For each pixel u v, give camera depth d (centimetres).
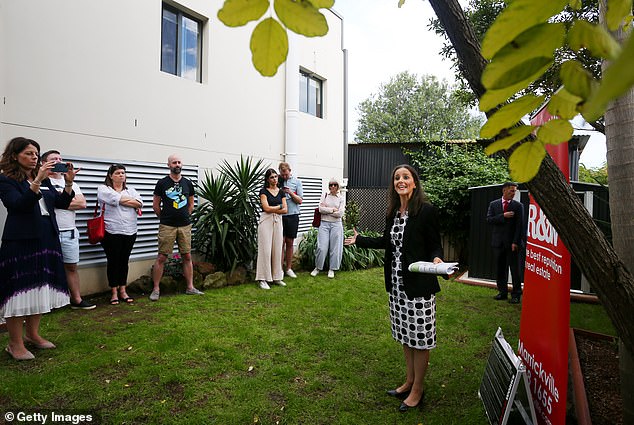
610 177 203
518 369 230
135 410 264
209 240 633
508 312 510
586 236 112
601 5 115
